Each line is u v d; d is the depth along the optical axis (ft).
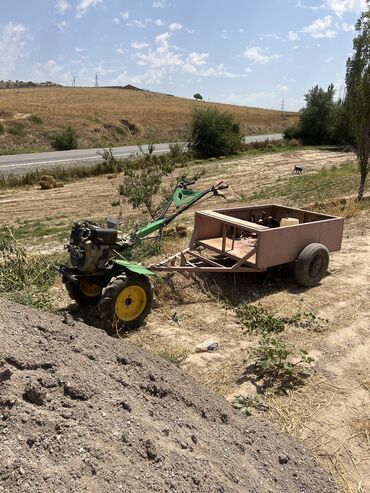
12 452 8.11
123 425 9.66
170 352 16.69
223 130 147.64
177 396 12.03
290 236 22.47
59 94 293.43
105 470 8.36
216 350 17.13
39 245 42.80
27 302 19.56
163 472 8.89
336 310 20.98
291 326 19.19
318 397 14.66
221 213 25.88
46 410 9.36
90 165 107.86
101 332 14.25
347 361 16.89
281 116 293.02
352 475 11.70
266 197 66.74
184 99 371.56
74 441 8.71
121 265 18.08
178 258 24.95
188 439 10.34
